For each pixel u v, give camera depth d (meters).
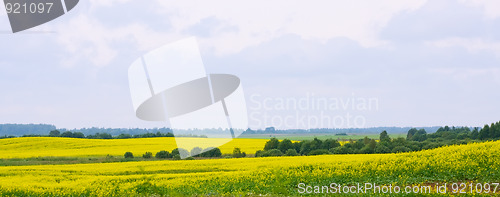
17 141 70.56
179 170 33.72
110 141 71.19
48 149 62.41
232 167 33.75
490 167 20.58
